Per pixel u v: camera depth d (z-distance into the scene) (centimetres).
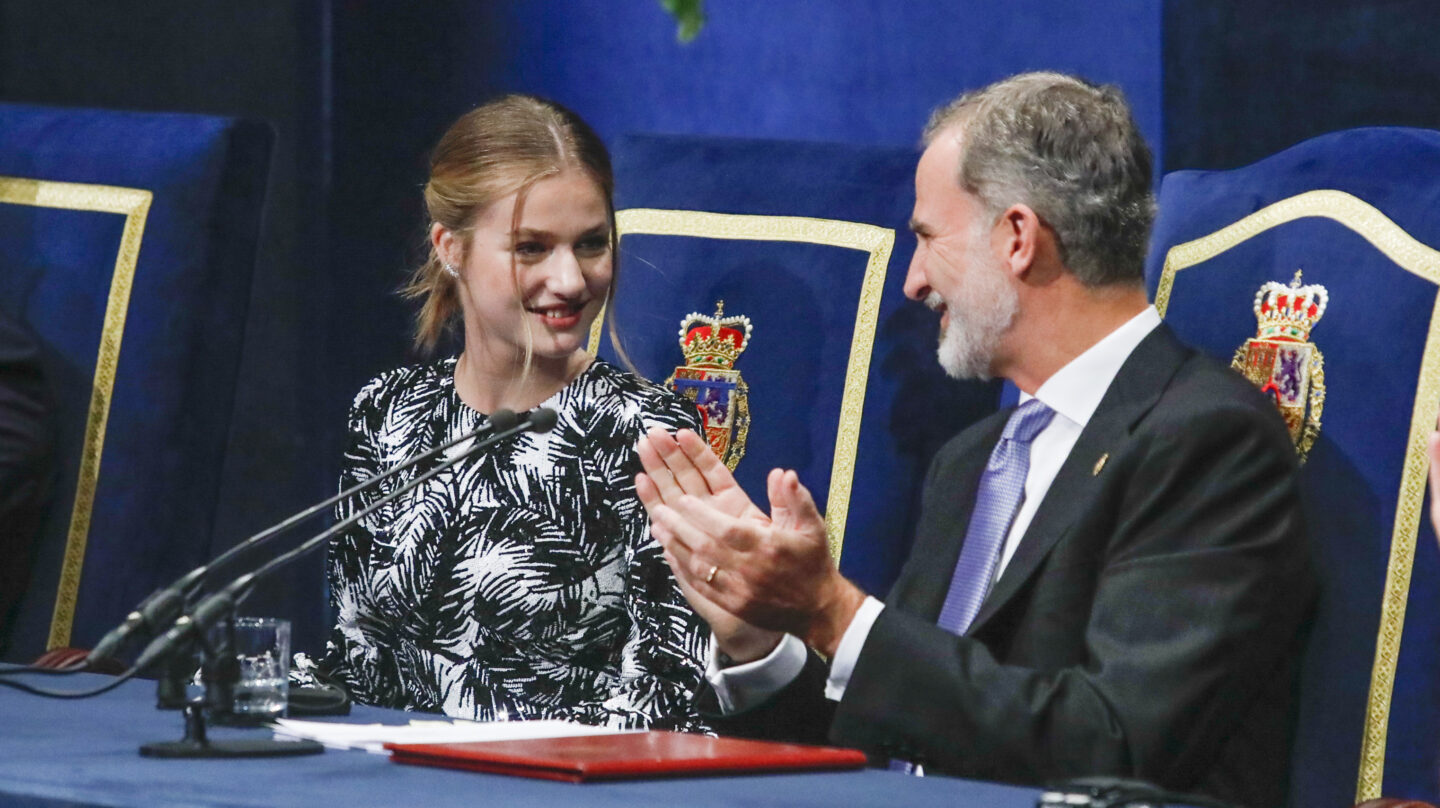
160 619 522
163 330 977
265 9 1285
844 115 1126
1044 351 671
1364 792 664
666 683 723
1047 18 1055
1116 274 664
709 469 636
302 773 473
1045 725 568
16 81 1349
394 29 1250
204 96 1309
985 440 729
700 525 601
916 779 495
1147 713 562
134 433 971
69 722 575
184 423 979
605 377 782
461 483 769
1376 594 671
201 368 986
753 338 906
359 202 1265
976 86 1080
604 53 1198
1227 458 605
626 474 761
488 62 1227
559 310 758
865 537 875
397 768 487
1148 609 582
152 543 968
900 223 902
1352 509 681
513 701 749
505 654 757
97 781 448
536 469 765
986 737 572
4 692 655
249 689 555
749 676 657
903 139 1108
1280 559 594
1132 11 1023
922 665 585
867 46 1116
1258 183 760
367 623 782
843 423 887
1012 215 662
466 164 762
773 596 601
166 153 994
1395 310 683
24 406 953
